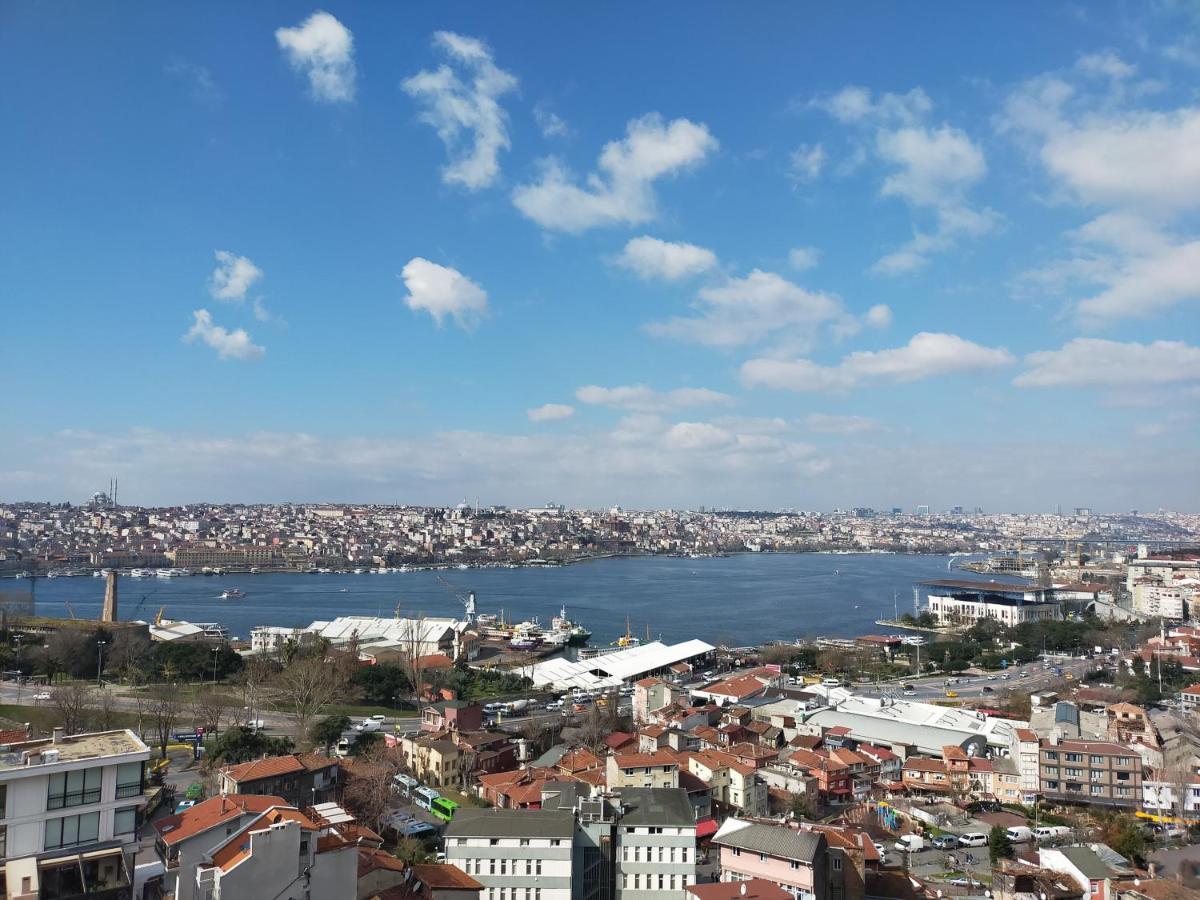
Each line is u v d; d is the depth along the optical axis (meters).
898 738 177.75
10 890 59.19
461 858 87.88
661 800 98.38
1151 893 97.69
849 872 91.88
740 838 91.50
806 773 148.00
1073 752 151.50
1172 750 166.12
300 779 105.62
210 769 121.38
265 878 62.09
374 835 89.62
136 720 159.12
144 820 96.94
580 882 90.31
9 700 169.88
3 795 59.97
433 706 180.12
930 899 97.75
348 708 197.62
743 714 193.12
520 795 117.94
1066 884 100.69
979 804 150.00
